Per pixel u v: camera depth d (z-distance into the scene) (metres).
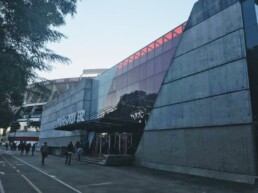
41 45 6.48
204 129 14.59
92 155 27.77
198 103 15.36
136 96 23.98
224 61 14.11
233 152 12.60
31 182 10.90
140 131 21.83
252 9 13.31
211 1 15.88
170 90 18.12
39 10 6.14
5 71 5.62
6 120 31.69
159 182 11.43
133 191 9.26
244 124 12.34
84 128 29.89
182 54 17.58
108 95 30.34
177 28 20.00
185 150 15.66
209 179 12.65
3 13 5.81
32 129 86.94
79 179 12.12
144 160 19.36
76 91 38.72
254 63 12.59
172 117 17.39
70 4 6.71
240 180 11.81
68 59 6.85
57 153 38.12
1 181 10.95
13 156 29.48
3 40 5.88
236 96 13.01
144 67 23.67
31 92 6.88
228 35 14.19
